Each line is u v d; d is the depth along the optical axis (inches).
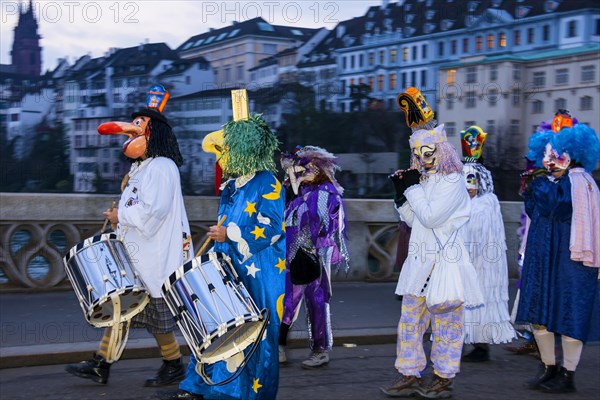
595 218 204.5
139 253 190.9
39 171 794.8
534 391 211.9
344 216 232.7
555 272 208.1
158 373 206.5
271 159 173.0
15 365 222.1
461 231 214.1
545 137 221.3
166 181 191.6
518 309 214.8
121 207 191.6
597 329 209.2
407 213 202.1
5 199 311.3
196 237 351.9
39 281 322.3
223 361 167.0
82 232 332.2
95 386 203.6
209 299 152.9
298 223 224.4
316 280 231.8
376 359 248.5
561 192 205.3
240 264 168.4
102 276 183.3
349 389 209.3
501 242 252.2
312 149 233.1
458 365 200.1
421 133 196.1
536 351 260.2
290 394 203.2
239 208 169.0
